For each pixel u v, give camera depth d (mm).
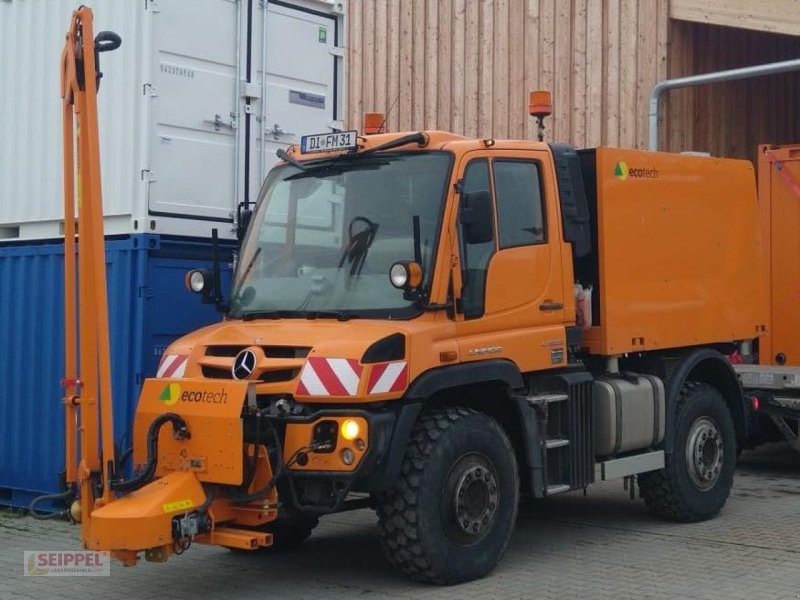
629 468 8273
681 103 15297
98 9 9172
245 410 6383
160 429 6520
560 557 7738
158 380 6641
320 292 7152
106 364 6492
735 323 9547
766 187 12125
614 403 8180
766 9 14164
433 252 6898
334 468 6414
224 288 9391
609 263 8258
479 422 7043
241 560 7809
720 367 9445
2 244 9992
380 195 7207
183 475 6363
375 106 14922
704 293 9203
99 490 6469
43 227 9711
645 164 8656
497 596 6664
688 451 8883
